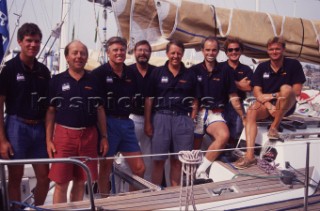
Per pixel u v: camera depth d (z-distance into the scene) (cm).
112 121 310
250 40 403
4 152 261
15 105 264
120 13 363
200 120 351
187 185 214
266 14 421
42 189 289
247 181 279
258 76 360
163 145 325
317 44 436
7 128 268
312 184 280
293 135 344
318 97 525
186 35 381
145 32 373
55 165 265
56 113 269
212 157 327
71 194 281
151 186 279
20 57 267
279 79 352
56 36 486
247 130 331
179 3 379
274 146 324
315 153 327
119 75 308
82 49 260
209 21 389
